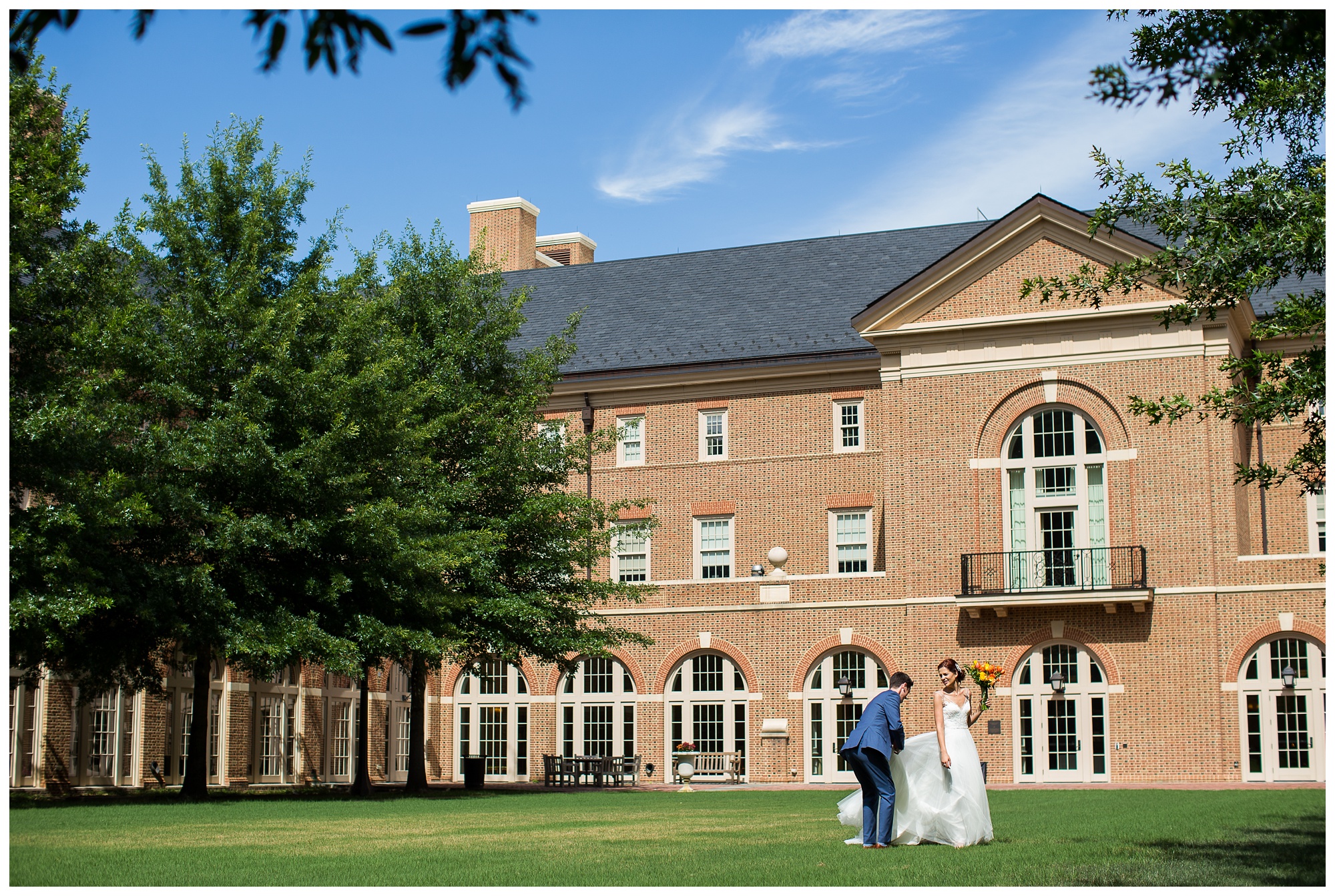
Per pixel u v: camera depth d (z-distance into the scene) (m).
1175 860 11.19
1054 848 12.34
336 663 24.22
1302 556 31.50
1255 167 15.00
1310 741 30.88
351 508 25.47
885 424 35.41
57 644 20.66
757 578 36.34
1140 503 32.75
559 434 33.22
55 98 22.72
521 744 38.56
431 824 16.58
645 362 41.06
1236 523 32.38
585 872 10.65
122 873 10.75
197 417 24.66
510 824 16.52
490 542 28.83
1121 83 7.80
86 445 21.67
